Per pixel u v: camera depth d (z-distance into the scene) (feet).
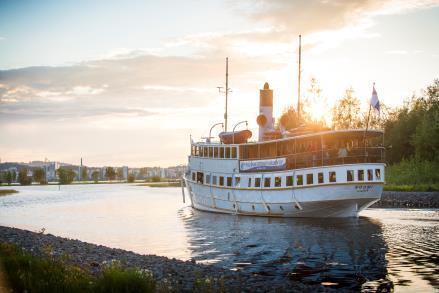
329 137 166.91
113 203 307.99
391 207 211.41
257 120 206.90
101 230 160.04
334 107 387.75
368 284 77.66
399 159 354.95
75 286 59.72
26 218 209.36
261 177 182.60
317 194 163.84
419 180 290.97
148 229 160.04
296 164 171.01
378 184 159.12
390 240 120.98
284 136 185.78
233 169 194.70
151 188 637.30
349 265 92.17
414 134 333.42
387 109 404.16
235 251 110.63
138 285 58.80
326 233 135.74
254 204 185.16
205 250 113.39
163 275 74.49
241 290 68.03
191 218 192.44
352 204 161.99
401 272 85.61
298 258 100.22
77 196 410.52
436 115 324.39
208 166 208.74
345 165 158.81
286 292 67.56
